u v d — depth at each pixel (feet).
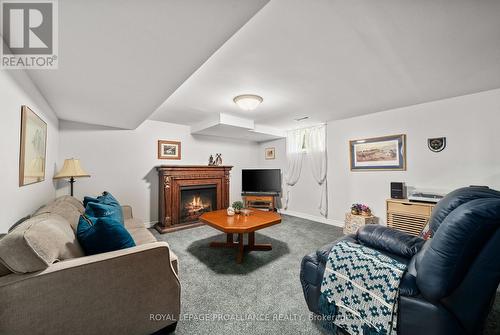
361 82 7.75
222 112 11.81
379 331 3.63
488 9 4.19
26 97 5.59
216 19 3.58
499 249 3.10
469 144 9.00
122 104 8.16
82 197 11.14
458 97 9.27
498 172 8.38
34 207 6.48
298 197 16.12
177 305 4.66
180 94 8.93
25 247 3.21
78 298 3.57
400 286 3.63
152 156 13.51
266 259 8.34
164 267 4.45
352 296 4.08
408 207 9.61
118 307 3.93
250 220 9.15
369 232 5.96
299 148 15.97
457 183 9.27
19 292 3.16
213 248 9.47
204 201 14.33
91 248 4.29
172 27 3.78
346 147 13.12
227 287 6.37
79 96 7.28
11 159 4.75
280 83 7.80
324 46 5.48
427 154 10.07
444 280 3.15
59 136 10.39
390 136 11.21
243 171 17.10
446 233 3.20
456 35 5.04
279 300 5.77
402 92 8.77
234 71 6.84
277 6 4.06
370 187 12.02
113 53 4.64
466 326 3.29
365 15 4.37
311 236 11.23
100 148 11.67
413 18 4.47
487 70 6.85
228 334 4.60
